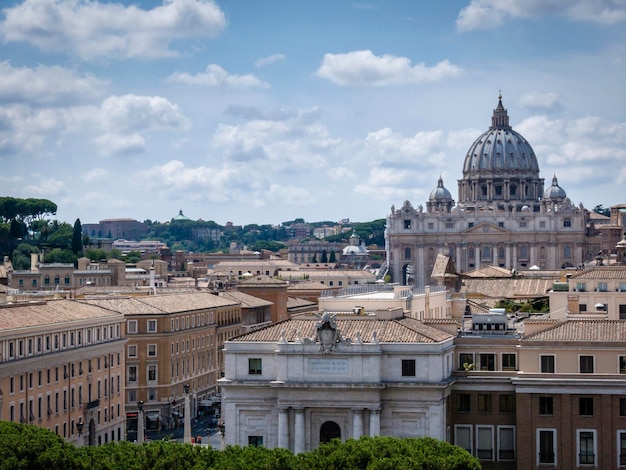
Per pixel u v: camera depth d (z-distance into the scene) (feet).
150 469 506.07
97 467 495.82
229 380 534.37
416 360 522.06
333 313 581.12
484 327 555.28
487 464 533.14
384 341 526.57
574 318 615.57
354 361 523.29
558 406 518.78
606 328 529.86
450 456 463.42
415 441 481.05
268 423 533.55
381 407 522.88
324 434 526.57
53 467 490.08
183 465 502.38
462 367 542.57
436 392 518.37
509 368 538.06
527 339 527.40
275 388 528.22
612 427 515.09
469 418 535.60
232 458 483.51
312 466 467.11
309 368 526.98
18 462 483.10
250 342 536.42
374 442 477.77
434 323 561.43
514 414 531.91
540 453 520.42
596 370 519.19
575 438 517.14
